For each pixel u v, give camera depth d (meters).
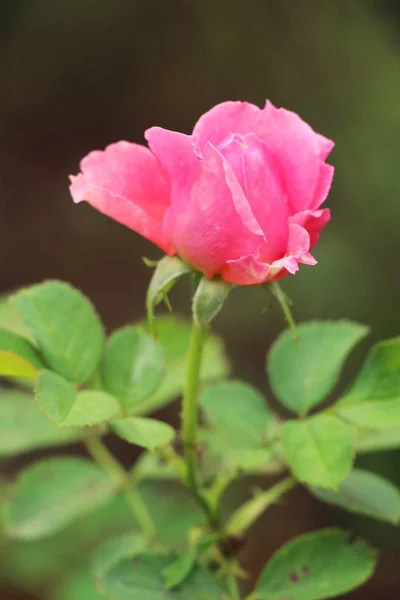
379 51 1.57
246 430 0.53
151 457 0.55
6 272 1.59
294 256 0.47
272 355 0.53
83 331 0.51
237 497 0.92
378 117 1.46
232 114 0.48
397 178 1.39
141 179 0.49
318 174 0.48
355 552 0.50
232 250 0.48
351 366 1.26
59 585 0.69
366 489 0.52
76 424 0.47
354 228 1.35
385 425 0.50
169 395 0.55
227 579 0.52
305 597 0.50
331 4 1.62
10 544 0.70
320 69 1.57
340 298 1.29
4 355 0.48
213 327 1.33
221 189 0.47
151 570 0.50
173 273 0.48
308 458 0.49
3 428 0.55
